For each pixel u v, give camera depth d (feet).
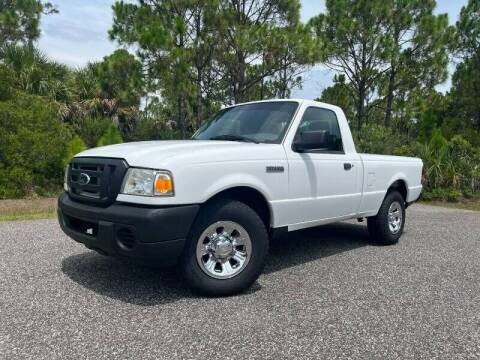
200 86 57.31
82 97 75.92
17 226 22.57
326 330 10.39
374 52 62.28
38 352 9.03
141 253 11.07
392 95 70.79
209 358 8.95
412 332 10.39
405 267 16.14
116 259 16.03
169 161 11.39
